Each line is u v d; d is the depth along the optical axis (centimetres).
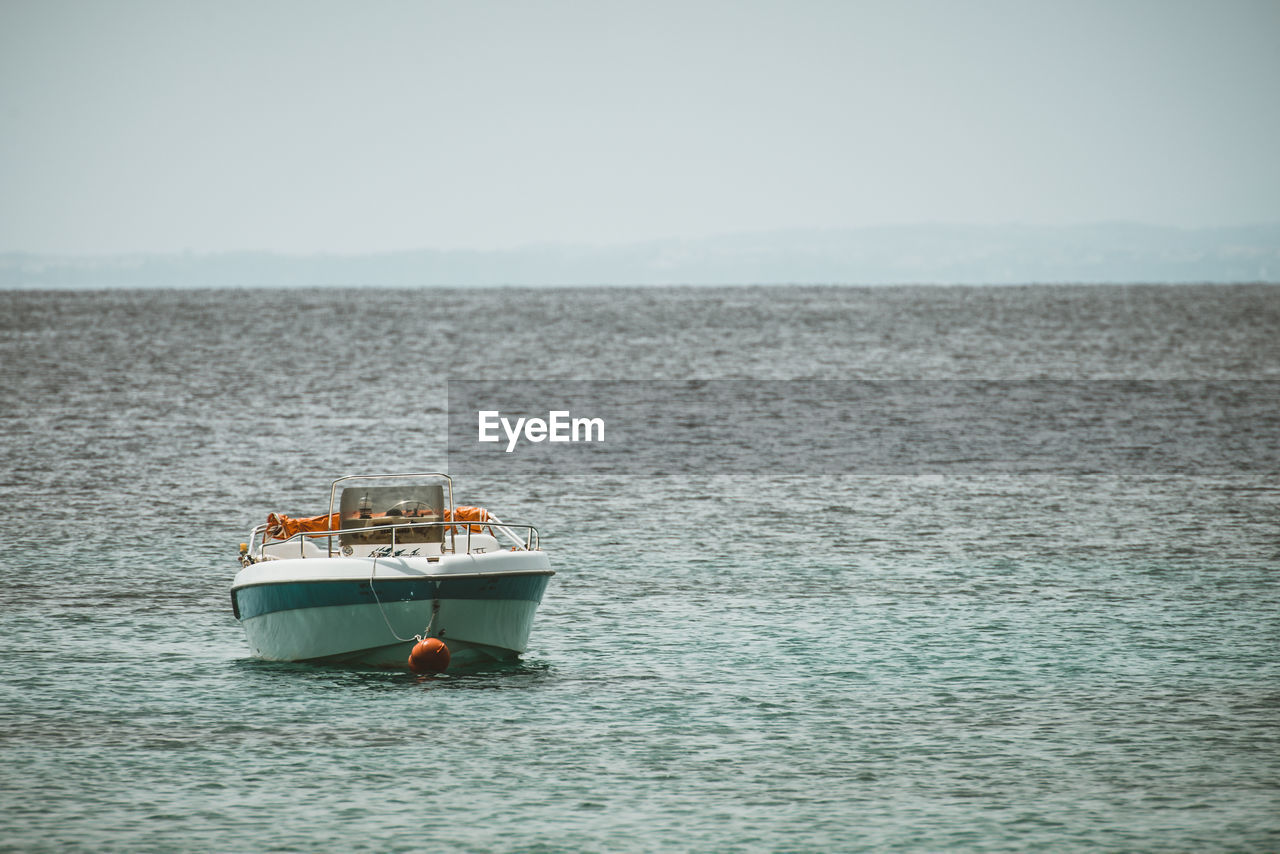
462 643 7269
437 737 6253
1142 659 7556
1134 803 5488
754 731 6359
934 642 7931
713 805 5488
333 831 5225
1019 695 6906
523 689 7000
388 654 7219
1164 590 9256
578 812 5416
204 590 9144
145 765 5869
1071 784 5691
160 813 5375
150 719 6469
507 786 5669
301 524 8031
